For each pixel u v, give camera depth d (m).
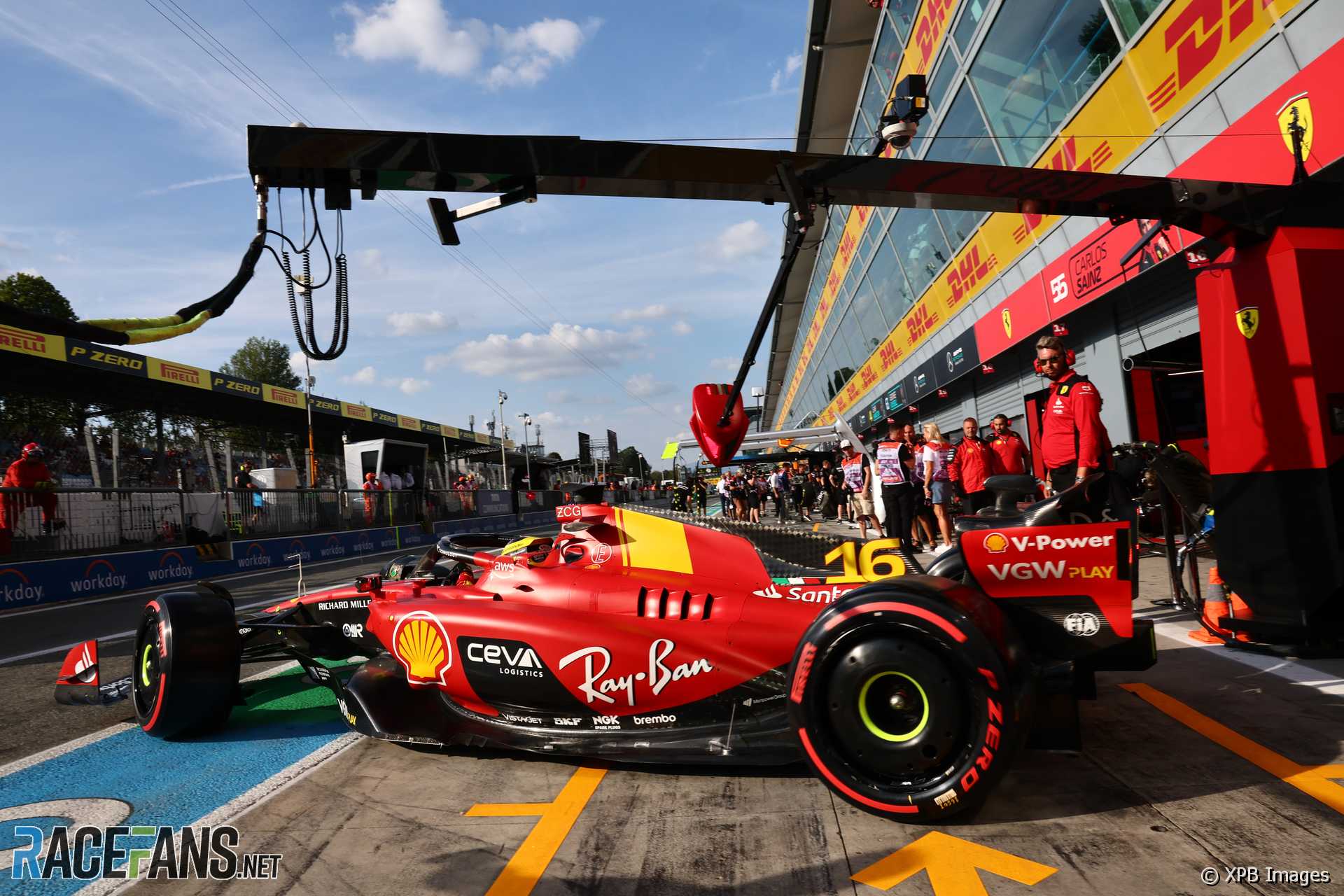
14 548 9.06
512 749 2.98
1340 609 3.56
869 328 17.84
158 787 2.86
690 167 2.86
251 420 24.95
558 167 2.81
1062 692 2.41
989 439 9.02
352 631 3.91
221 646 3.45
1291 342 3.55
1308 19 4.50
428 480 26.78
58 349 16.28
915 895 1.82
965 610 2.18
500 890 1.97
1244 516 3.82
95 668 3.90
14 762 3.23
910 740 2.17
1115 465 4.15
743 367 2.96
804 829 2.22
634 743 2.75
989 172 3.17
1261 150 4.96
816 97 16.80
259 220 2.89
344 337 3.15
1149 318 7.12
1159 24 5.81
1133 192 3.37
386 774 2.91
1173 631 4.31
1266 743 2.60
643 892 1.92
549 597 3.10
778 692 2.59
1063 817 2.18
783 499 20.83
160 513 11.35
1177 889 1.78
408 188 2.92
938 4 10.05
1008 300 9.49
